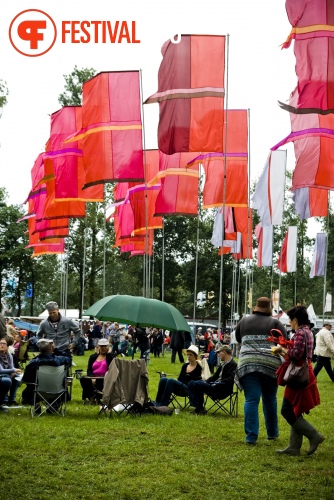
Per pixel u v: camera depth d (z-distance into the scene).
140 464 8.55
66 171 23.34
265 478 8.00
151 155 23.98
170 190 22.42
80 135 20.16
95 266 60.97
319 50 15.55
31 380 12.91
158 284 71.69
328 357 21.73
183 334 30.28
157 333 38.25
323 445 10.27
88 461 8.66
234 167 21.27
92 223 57.47
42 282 72.75
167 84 17.80
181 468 8.36
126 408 13.16
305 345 9.22
